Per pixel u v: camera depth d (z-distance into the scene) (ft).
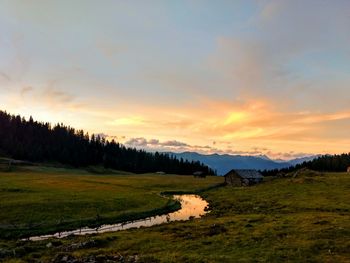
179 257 119.44
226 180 472.03
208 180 547.90
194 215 255.29
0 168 597.52
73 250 138.92
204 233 156.97
